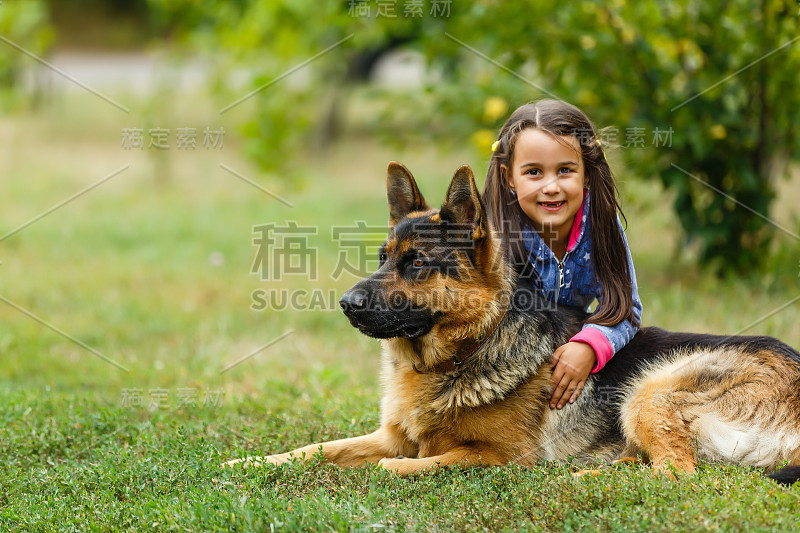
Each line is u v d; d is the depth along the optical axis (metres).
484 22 9.31
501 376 4.57
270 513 3.57
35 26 20.14
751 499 3.54
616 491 3.71
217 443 5.05
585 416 4.71
